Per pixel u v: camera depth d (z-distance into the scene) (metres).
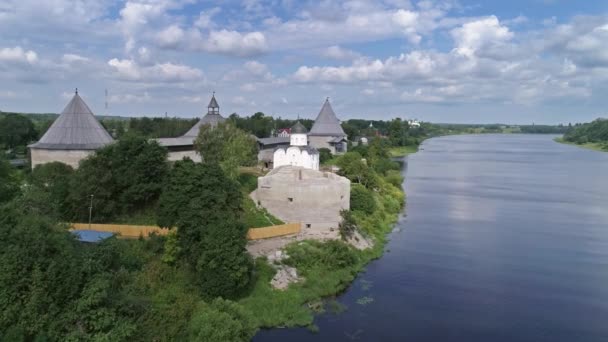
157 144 55.03
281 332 38.34
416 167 154.62
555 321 40.91
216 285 39.78
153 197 54.28
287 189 57.41
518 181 123.00
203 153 69.56
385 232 67.75
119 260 38.97
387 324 39.94
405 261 55.84
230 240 40.97
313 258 49.66
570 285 49.00
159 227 46.72
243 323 36.47
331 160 111.88
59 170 61.03
